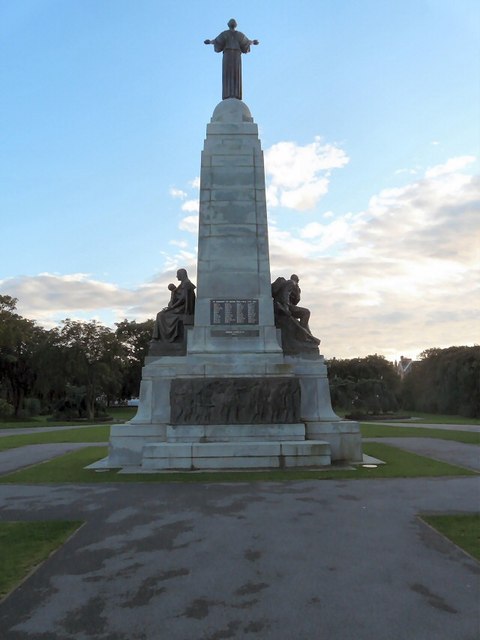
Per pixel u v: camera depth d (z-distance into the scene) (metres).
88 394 76.00
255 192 22.92
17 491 14.77
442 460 20.59
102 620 6.54
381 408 71.75
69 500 13.45
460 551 9.01
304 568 8.27
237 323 21.42
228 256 22.19
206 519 11.27
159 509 12.26
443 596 7.17
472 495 13.48
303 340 22.09
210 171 23.05
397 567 8.27
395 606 6.87
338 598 7.12
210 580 7.80
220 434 19.38
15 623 6.48
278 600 7.08
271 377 20.06
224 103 24.42
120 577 7.95
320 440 19.98
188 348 21.09
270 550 9.16
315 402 21.20
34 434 39.72
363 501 12.85
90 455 24.34
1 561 8.65
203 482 15.66
